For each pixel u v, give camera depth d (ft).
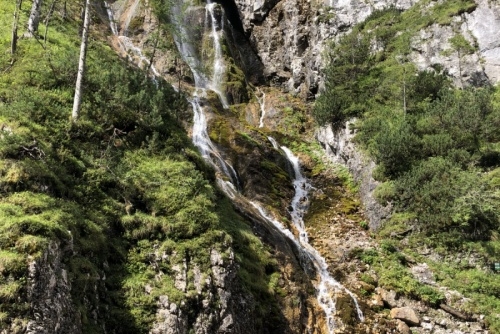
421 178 53.52
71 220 27.35
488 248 46.44
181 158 41.68
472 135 57.00
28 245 22.15
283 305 38.47
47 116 35.73
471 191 48.96
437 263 47.75
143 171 37.68
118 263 30.04
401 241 51.21
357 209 59.93
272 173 64.23
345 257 49.57
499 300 42.83
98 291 26.96
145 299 28.25
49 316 21.18
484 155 54.70
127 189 34.86
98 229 29.78
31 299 20.81
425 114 62.95
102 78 44.50
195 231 33.73
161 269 30.73
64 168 32.24
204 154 60.49
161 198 35.40
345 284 45.62
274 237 47.11
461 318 41.57
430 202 50.93
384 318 41.78
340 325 40.11
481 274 44.96
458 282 45.11
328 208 59.88
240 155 65.51
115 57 62.49
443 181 51.90
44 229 23.73
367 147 64.28
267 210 55.16
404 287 44.42
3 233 22.31
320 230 55.21
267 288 38.40
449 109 59.98
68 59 44.73
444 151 56.54
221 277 31.83
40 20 61.82
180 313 28.50
